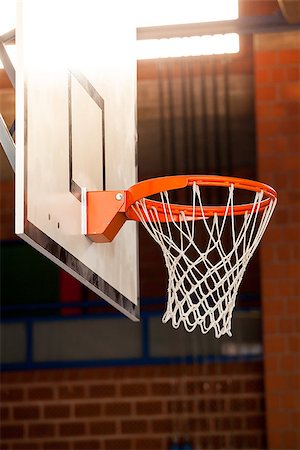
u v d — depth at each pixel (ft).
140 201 13.38
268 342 29.09
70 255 12.30
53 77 12.39
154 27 25.04
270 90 29.32
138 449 30.32
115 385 30.99
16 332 32.01
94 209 13.15
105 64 15.06
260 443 29.63
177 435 30.14
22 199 10.84
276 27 24.93
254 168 32.42
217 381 30.37
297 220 29.25
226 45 26.43
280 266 29.25
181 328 31.09
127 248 15.51
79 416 30.91
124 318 31.63
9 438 30.96
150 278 32.89
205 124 30.55
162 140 30.99
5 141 12.76
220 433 29.96
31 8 11.73
